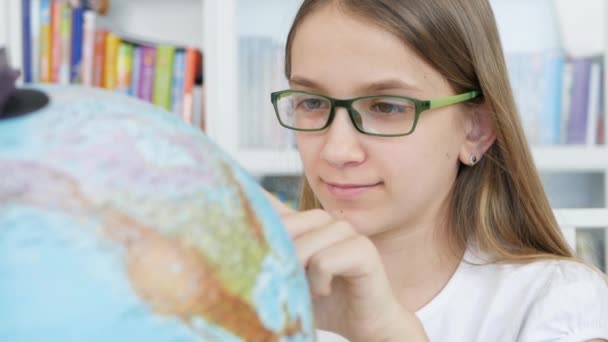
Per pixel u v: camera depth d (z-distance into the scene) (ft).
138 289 0.89
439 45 2.68
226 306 0.97
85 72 5.28
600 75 5.42
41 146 0.95
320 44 2.59
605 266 5.52
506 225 3.25
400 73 2.55
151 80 5.36
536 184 3.22
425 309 3.09
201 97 5.41
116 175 0.95
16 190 0.90
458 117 2.84
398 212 2.68
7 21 5.12
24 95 1.06
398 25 2.54
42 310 0.83
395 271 3.11
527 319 2.91
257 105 5.46
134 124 1.04
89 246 0.88
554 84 5.44
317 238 1.63
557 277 3.01
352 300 1.77
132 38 5.63
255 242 1.06
